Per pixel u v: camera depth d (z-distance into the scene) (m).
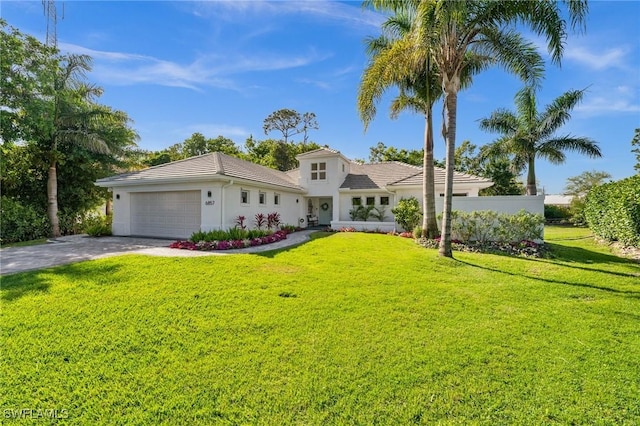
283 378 3.55
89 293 6.26
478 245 12.50
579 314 5.51
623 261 10.26
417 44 9.39
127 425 2.85
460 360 3.93
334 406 3.10
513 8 9.41
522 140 24.03
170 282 7.02
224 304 5.79
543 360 3.94
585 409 3.05
